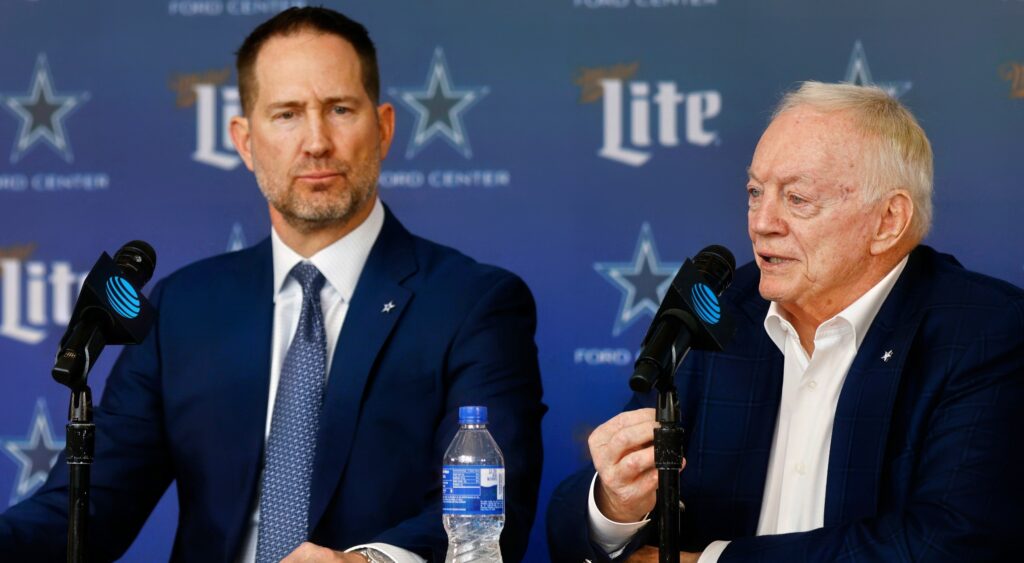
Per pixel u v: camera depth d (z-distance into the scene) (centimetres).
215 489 759
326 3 1036
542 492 1005
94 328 576
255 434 758
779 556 629
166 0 1044
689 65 1009
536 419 771
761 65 1004
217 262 823
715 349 545
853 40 994
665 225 1009
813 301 680
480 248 1022
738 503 694
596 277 1012
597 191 1014
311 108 769
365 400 755
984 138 974
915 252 704
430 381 761
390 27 1030
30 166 1045
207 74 1042
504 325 778
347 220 786
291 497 740
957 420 645
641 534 650
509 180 1020
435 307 775
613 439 621
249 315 786
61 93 1047
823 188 659
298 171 768
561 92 1019
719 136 1007
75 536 564
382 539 668
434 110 1027
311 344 766
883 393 664
